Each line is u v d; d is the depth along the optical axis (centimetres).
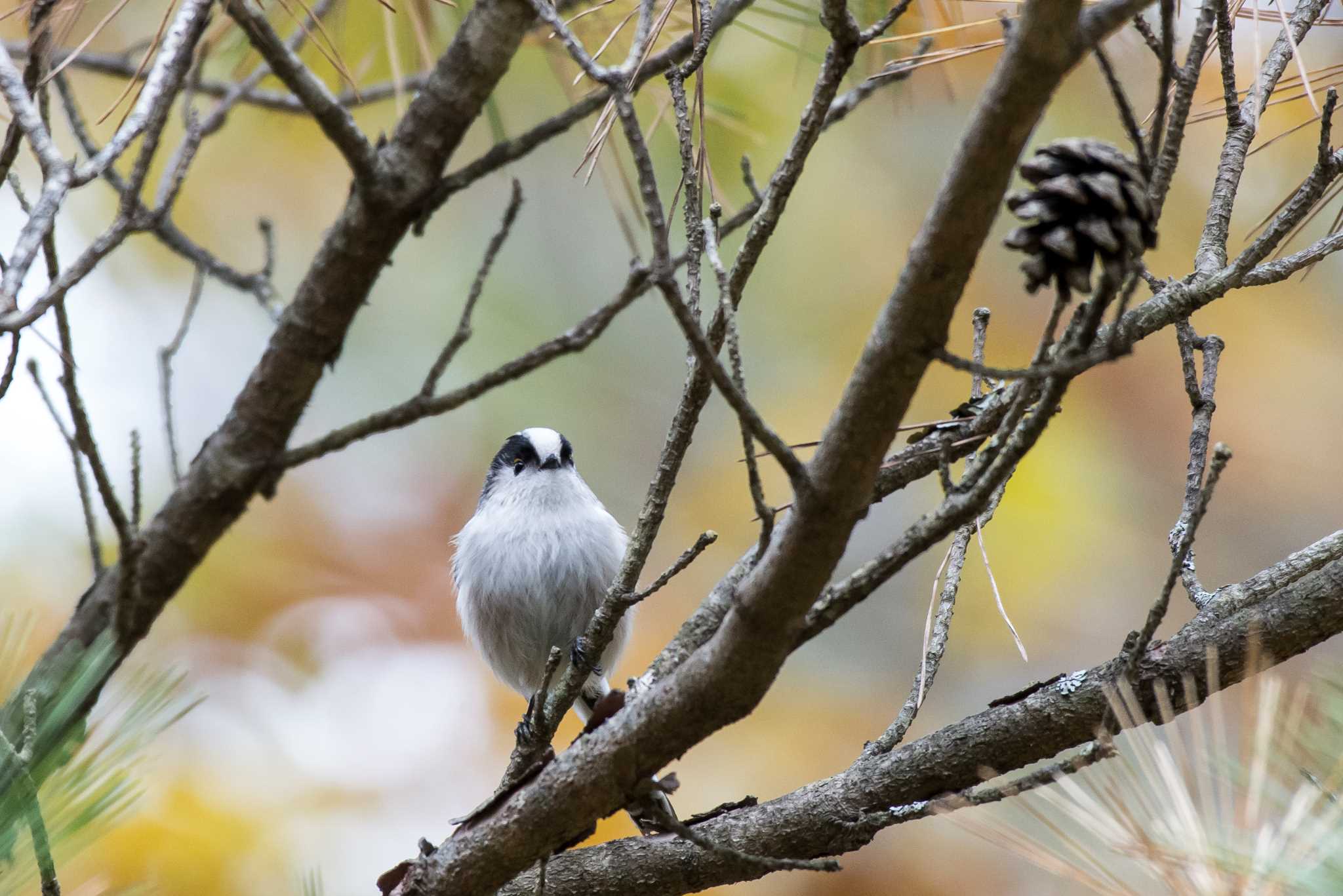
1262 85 477
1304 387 1051
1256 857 278
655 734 380
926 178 1016
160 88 392
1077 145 296
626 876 505
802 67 746
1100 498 1032
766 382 1055
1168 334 1066
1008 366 1008
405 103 650
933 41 536
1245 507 1050
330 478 1043
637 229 1045
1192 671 457
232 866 835
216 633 959
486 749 949
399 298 1076
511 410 1082
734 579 536
